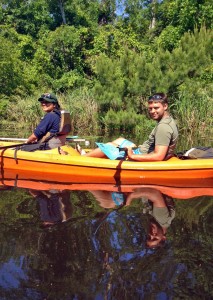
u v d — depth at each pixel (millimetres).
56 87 16406
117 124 9602
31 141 4727
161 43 16500
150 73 9078
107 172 4234
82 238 2350
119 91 9617
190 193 3564
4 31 17219
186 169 4148
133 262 2041
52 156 4402
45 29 19047
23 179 4129
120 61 9664
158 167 4141
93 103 10328
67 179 4168
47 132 4672
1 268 1980
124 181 4117
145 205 3109
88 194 3477
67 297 1726
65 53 17297
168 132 4090
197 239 2350
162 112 4172
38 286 1819
